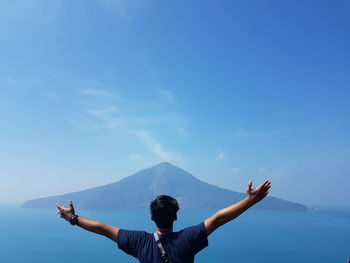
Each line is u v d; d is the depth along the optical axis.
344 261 151.62
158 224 3.60
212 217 3.51
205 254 170.12
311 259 158.00
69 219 4.04
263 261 151.38
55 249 182.25
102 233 3.89
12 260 147.75
